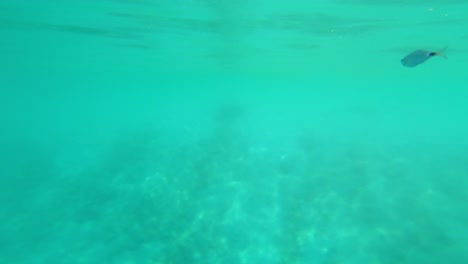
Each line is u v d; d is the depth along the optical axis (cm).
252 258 1052
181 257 1055
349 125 3095
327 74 4366
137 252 1084
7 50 2609
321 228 1198
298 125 3105
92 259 1059
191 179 1606
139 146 2214
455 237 1119
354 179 1578
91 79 5822
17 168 1952
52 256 1081
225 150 2006
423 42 2059
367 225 1205
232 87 8162
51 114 7731
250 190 1481
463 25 1622
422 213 1269
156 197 1444
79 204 1419
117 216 1308
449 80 4903
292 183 1545
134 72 4450
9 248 1123
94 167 1884
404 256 1037
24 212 1367
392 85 6191
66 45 2333
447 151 2067
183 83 6912
